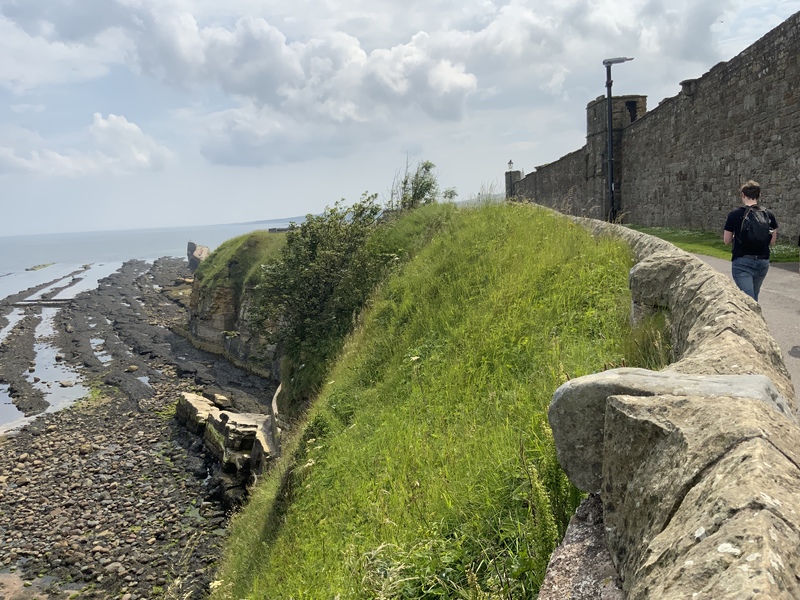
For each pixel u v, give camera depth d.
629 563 2.39
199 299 44.97
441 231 17.73
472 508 4.88
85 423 29.84
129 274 98.31
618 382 2.96
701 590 1.53
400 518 5.74
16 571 17.33
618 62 26.30
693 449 2.17
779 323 8.44
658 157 25.92
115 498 21.52
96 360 42.53
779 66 16.66
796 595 1.42
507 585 3.66
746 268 7.47
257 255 43.56
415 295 13.60
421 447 6.99
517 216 15.30
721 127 20.27
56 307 69.44
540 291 9.69
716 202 20.80
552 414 3.20
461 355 9.09
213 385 34.62
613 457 2.72
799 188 15.85
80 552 17.98
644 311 6.17
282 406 18.97
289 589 6.77
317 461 9.70
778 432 2.08
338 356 15.71
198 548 17.75
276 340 19.30
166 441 26.86
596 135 32.12
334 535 6.99
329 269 18.92
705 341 3.73
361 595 5.03
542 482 4.04
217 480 21.36
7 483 23.20
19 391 35.72
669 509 2.10
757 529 1.56
